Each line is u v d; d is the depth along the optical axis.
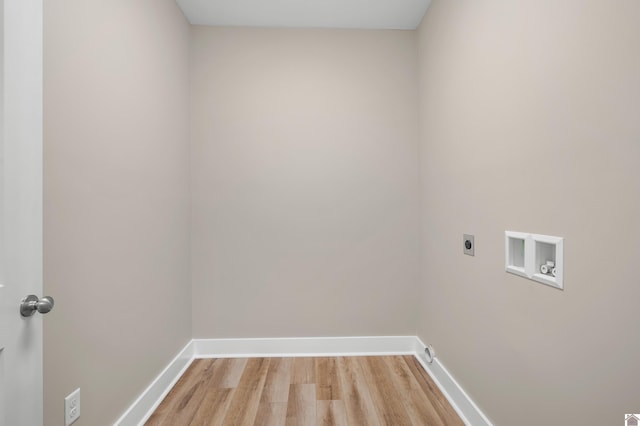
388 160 2.39
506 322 1.29
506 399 1.29
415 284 2.39
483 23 1.44
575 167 0.94
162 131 1.90
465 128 1.63
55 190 1.09
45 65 1.05
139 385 1.62
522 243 1.23
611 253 0.82
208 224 2.35
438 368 1.96
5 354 0.81
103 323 1.34
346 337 2.38
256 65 2.36
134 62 1.59
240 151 2.36
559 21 0.99
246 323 2.37
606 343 0.84
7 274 0.81
